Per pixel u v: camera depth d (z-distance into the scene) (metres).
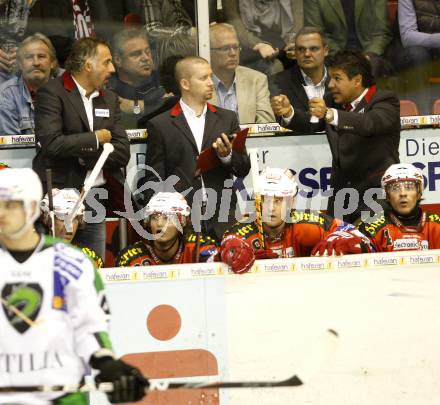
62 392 12.83
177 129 24.16
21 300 12.73
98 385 12.66
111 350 12.82
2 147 25.22
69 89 23.27
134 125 25.61
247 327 18.09
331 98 25.72
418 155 25.89
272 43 25.84
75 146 22.52
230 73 25.86
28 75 25.23
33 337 12.70
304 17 25.80
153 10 25.58
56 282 12.82
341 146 24.17
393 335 18.23
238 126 24.81
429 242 21.88
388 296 18.30
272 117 25.78
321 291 18.19
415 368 18.22
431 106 25.84
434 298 18.33
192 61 24.16
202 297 18.05
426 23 25.95
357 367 18.11
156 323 17.98
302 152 25.61
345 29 25.94
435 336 18.28
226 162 22.66
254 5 25.75
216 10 25.67
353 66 24.00
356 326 18.23
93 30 25.53
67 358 12.87
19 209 12.64
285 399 17.97
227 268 18.03
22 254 12.88
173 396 18.02
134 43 25.53
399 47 25.97
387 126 23.88
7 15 25.17
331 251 19.55
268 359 18.12
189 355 18.05
